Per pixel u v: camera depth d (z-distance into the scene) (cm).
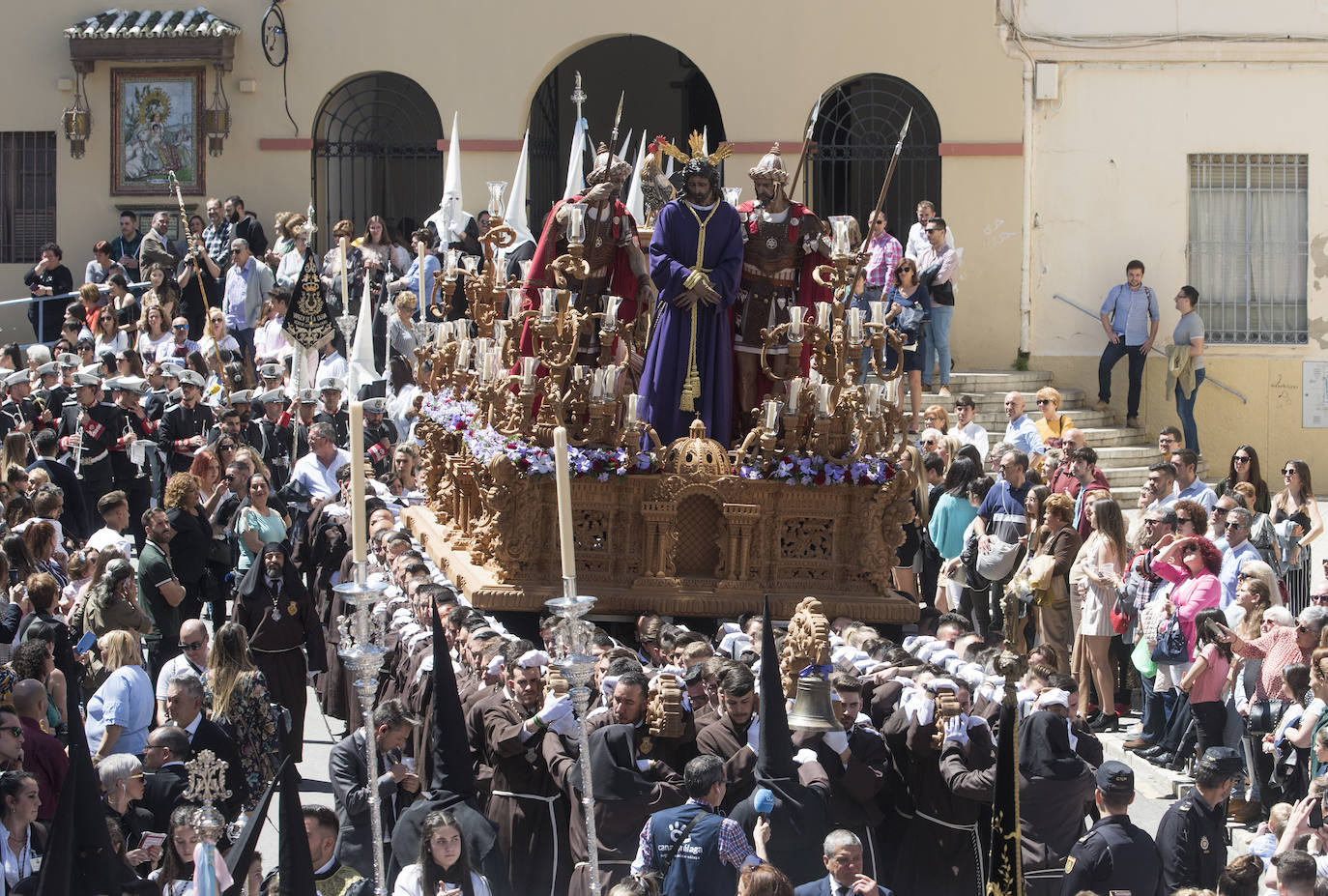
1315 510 1507
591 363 1313
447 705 821
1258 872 798
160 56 2683
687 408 1293
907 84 2638
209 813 620
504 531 1196
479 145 2694
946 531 1489
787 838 796
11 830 784
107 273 2511
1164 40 2559
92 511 1777
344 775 897
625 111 2955
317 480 1582
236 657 997
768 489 1223
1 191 2762
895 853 936
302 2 2702
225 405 1823
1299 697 1076
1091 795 895
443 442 1541
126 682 1028
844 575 1241
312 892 632
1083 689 1338
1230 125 2569
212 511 1547
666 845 755
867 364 2000
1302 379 2558
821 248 1315
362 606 639
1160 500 1472
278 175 2711
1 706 952
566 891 875
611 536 1217
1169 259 2583
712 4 2652
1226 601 1311
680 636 1024
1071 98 2592
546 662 902
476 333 1527
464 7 2689
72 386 1908
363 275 2222
